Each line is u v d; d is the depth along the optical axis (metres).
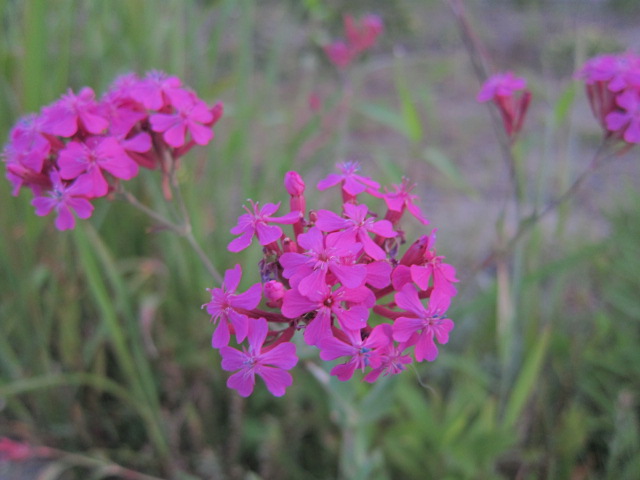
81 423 0.19
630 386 0.20
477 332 0.23
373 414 0.16
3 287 0.20
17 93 0.20
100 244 0.18
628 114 0.15
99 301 0.17
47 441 0.20
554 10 0.43
